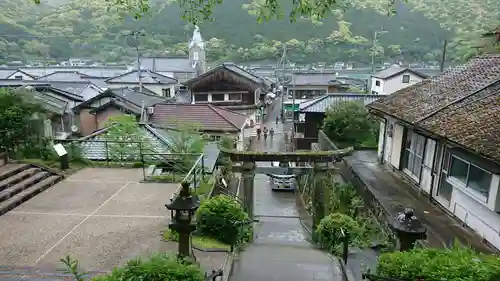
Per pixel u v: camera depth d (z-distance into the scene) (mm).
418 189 12930
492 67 13500
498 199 8406
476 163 9102
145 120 22797
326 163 13133
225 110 26328
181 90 43438
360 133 20047
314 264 8086
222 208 8570
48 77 49312
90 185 10750
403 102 14531
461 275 4520
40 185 10289
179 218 6035
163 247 7125
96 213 8727
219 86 35500
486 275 4484
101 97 26797
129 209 8992
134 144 13523
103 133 14938
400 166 14539
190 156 12375
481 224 9305
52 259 6617
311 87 44688
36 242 7258
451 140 9656
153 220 8375
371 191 12695
